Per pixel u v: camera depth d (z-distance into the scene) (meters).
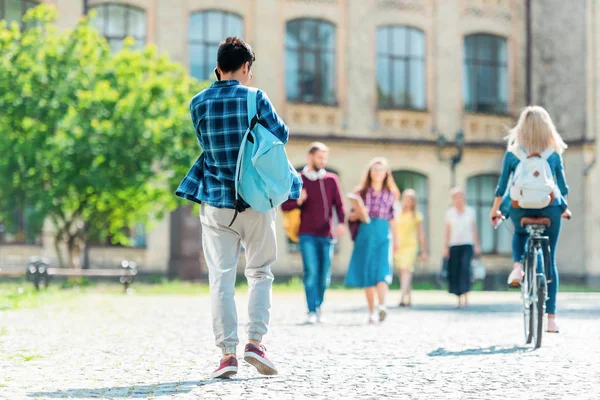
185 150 29.34
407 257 20.78
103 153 27.89
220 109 7.06
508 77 41.34
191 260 35.22
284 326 13.46
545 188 10.03
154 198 29.72
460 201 19.59
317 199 14.16
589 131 39.97
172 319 14.73
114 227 30.06
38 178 28.75
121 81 29.55
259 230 7.09
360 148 38.66
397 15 39.59
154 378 7.27
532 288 10.09
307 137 37.78
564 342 10.48
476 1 40.91
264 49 37.62
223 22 37.25
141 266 35.16
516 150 10.33
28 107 28.86
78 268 29.83
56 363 8.33
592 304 21.22
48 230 34.28
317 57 38.41
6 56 29.28
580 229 39.88
